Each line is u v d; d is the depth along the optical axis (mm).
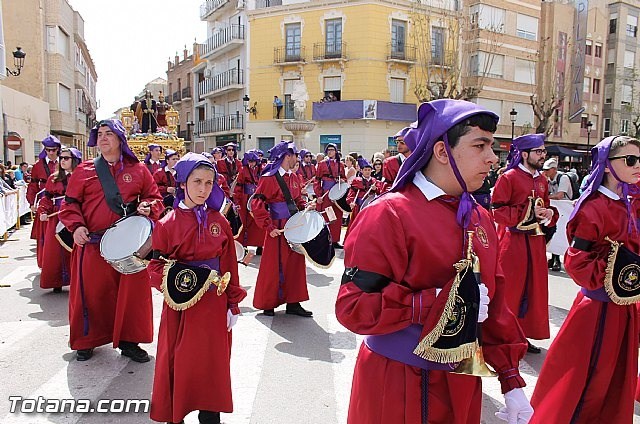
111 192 5105
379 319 2111
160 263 3689
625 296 3336
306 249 6262
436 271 2170
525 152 5594
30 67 30453
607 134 40438
